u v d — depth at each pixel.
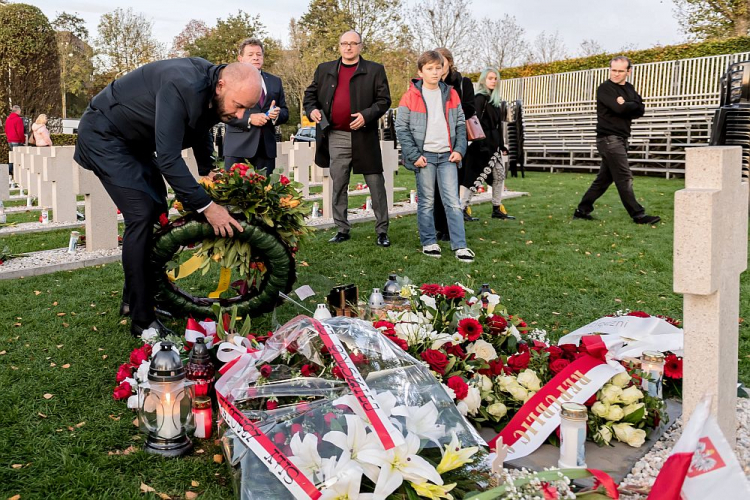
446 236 7.24
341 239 7.04
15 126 16.31
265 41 43.72
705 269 2.12
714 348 2.25
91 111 3.87
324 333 2.57
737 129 8.27
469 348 3.07
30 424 2.83
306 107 6.96
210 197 3.88
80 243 7.09
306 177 10.23
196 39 48.94
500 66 38.19
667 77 16.72
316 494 2.01
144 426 2.66
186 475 2.46
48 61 26.53
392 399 2.33
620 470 2.46
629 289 5.20
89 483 2.38
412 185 13.56
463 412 2.67
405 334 2.98
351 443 2.12
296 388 2.47
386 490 2.01
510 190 12.18
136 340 3.90
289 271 4.18
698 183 2.18
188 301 4.18
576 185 13.08
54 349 3.73
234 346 2.86
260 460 2.21
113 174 3.81
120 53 44.66
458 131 6.26
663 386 3.16
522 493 2.05
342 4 38.34
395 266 5.86
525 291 5.12
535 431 2.63
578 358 2.85
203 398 2.77
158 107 3.62
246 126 6.16
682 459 1.76
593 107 18.03
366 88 6.61
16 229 8.11
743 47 16.22
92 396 3.12
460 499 2.17
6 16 25.59
